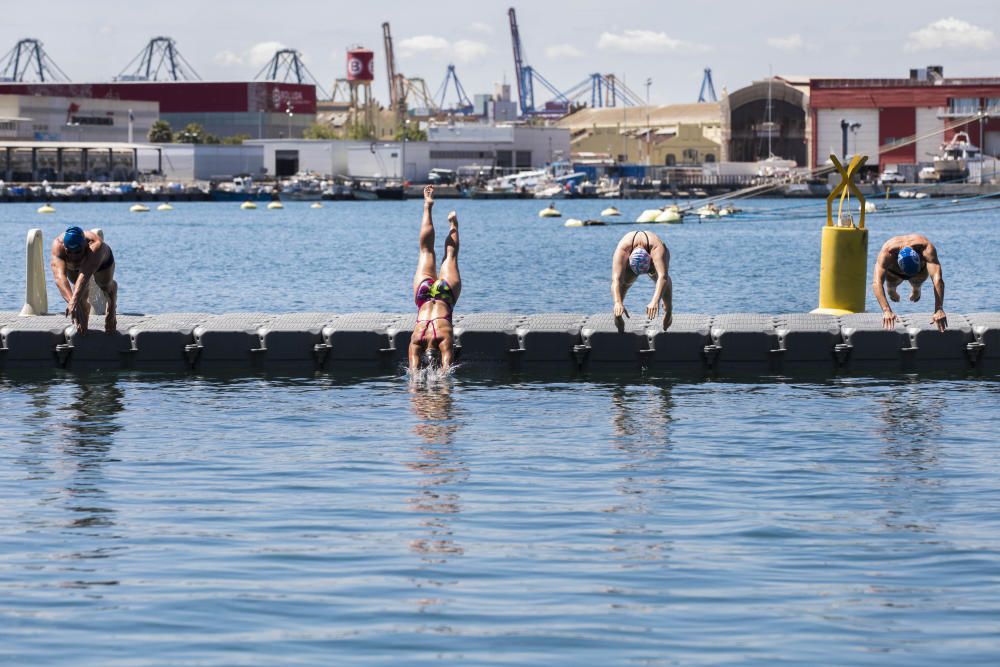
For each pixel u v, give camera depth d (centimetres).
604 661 1545
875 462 2694
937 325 3900
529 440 2956
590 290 7456
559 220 19950
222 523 2175
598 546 2028
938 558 1952
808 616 1694
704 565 1923
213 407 3431
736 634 1631
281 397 3600
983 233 15475
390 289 7594
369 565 1922
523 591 1800
